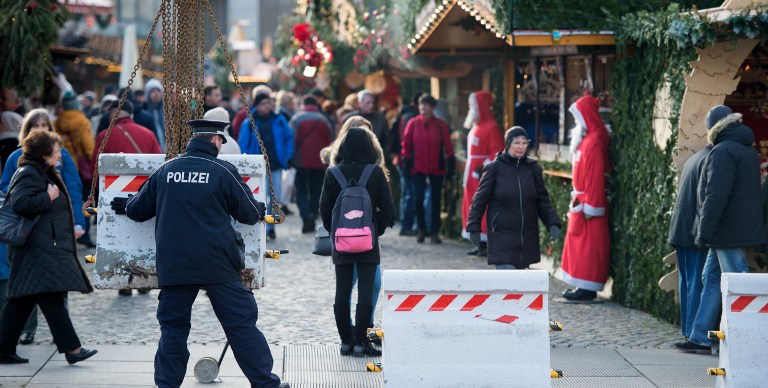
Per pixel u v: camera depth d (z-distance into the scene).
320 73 35.69
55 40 19.50
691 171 14.35
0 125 18.64
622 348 14.48
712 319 14.06
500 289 10.42
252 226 11.67
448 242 25.06
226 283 11.12
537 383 10.45
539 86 21.95
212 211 11.06
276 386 11.30
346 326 13.91
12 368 13.04
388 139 25.72
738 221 13.61
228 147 19.11
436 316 10.45
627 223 17.23
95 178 11.85
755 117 16.83
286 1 103.31
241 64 58.91
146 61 52.16
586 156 17.47
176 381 11.23
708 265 14.04
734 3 14.38
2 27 18.56
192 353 13.92
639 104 16.91
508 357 10.46
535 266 21.33
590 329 15.68
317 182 26.98
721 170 13.45
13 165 13.95
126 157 11.78
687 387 12.54
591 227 17.62
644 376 13.04
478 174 22.70
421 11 24.11
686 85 15.20
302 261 22.08
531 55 22.22
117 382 12.45
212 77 58.25
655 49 16.34
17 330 13.17
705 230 13.49
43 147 12.91
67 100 22.34
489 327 10.46
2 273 13.95
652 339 15.03
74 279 12.98
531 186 14.94
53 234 12.95
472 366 10.42
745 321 11.16
